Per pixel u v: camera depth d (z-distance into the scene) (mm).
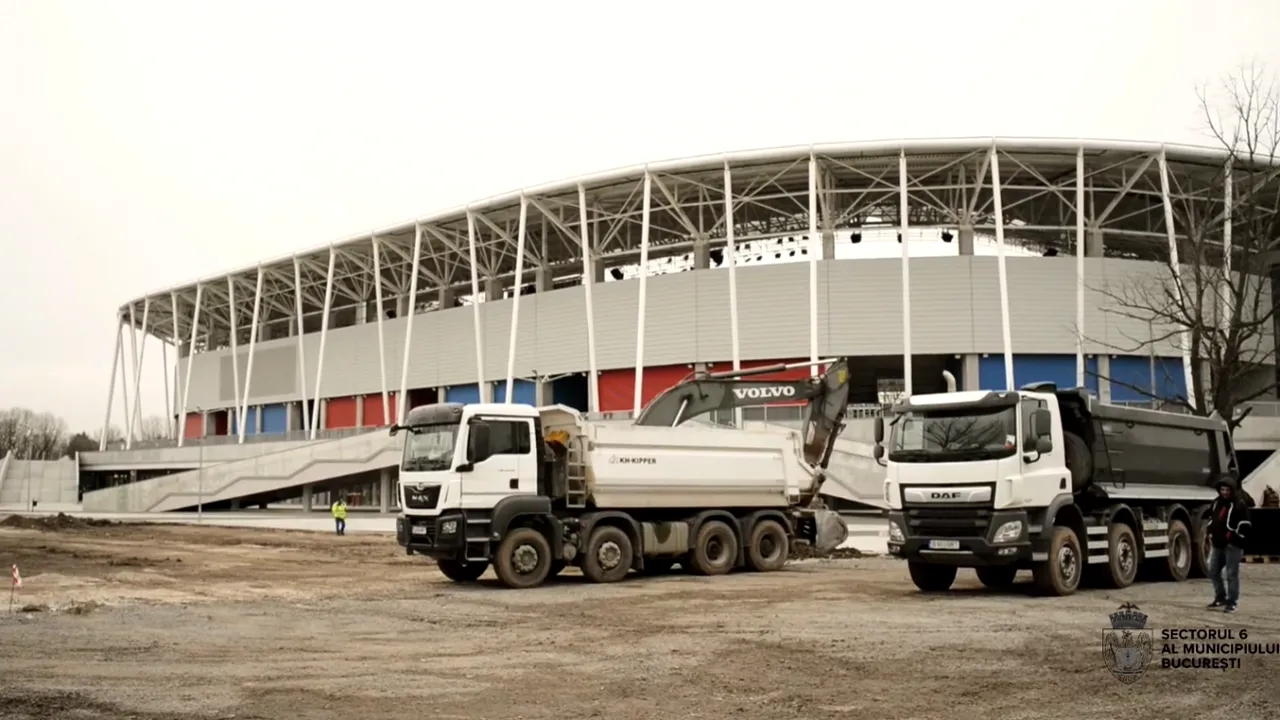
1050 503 15969
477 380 64062
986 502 15594
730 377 23438
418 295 75312
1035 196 49625
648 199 49469
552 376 59438
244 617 14836
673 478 20719
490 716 8359
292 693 9281
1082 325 47469
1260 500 34000
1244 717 8062
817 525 22984
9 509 75000
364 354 72062
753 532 21844
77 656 11273
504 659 11070
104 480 88875
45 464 85750
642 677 9945
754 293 52125
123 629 13492
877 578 20203
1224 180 33625
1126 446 17906
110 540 36250
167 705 8734
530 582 18734
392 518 53656
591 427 19797
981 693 9039
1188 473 19656
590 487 19531
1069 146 45969
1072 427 17250
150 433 166875
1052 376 49594
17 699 8898
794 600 16281
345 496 68188
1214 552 14219
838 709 8484
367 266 70875
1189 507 19734
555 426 20062
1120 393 49312
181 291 83562
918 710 8414
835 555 26531
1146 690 9078
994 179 45875
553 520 19156
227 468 62656
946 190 52969
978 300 49531
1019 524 15523
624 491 20000
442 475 18312
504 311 62781
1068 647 11305
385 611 15523
